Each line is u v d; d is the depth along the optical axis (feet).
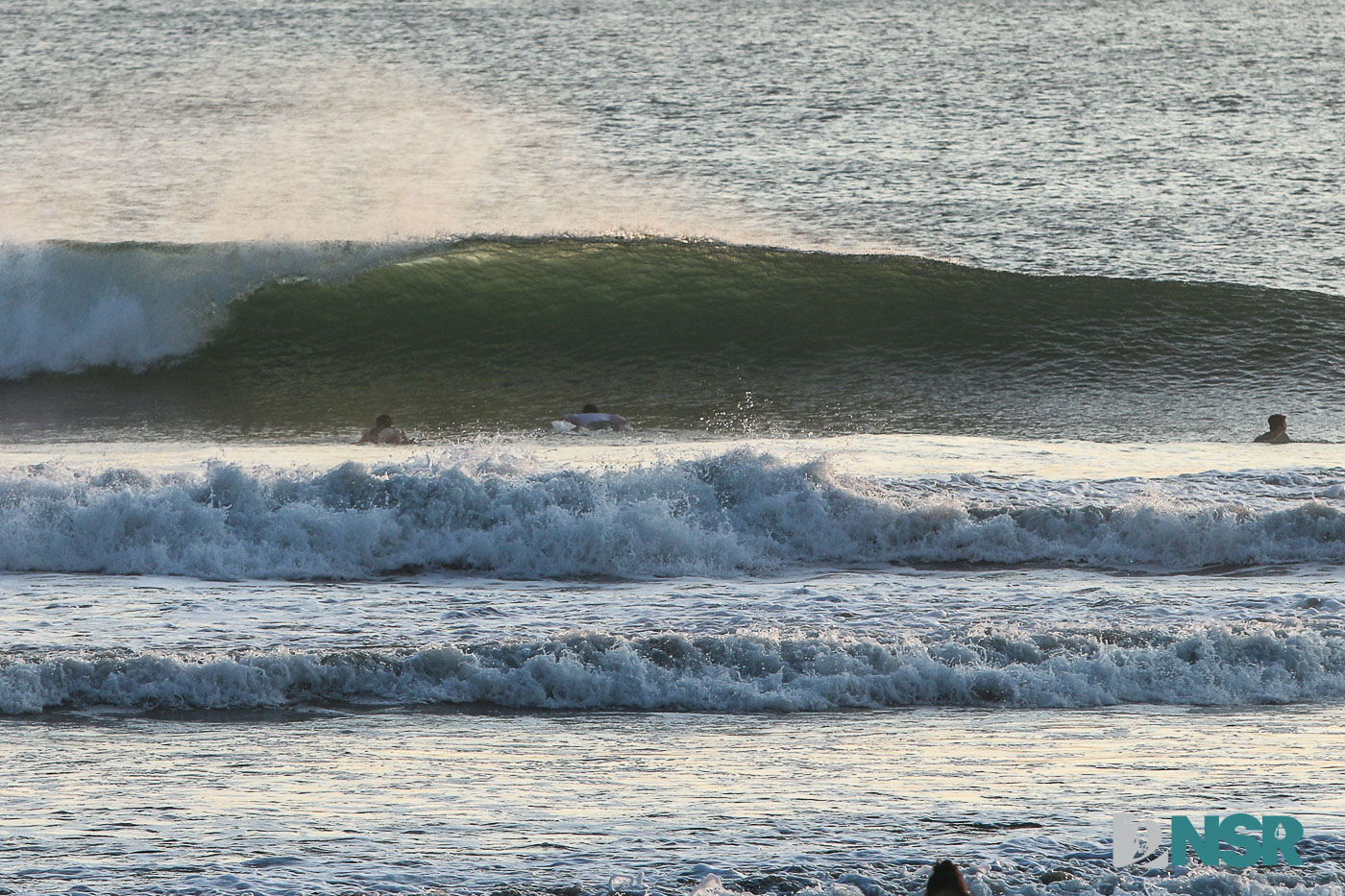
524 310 274.16
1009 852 66.44
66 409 235.61
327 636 111.55
